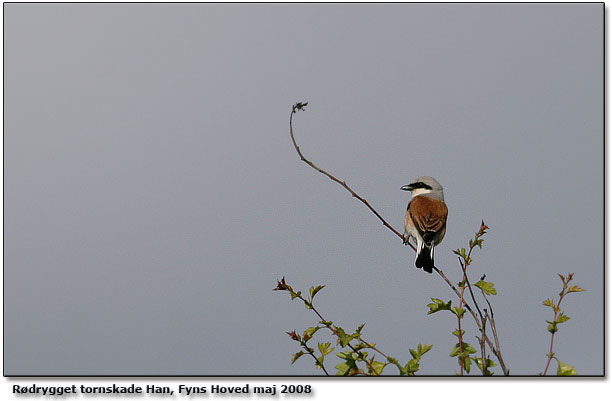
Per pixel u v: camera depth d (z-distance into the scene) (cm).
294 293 845
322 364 830
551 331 770
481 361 782
